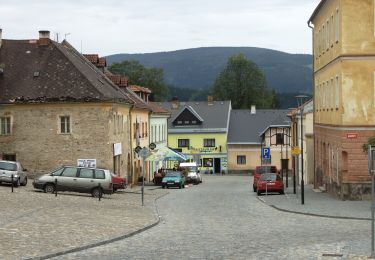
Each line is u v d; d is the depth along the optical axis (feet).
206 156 337.72
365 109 119.65
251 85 440.86
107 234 70.13
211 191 172.45
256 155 332.80
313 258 54.13
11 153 170.60
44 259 54.34
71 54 194.39
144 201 125.49
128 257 55.67
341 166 122.01
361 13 118.93
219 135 336.29
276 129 320.91
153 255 56.90
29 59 178.91
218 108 350.84
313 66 174.09
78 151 168.45
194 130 338.34
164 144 275.39
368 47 119.03
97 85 174.09
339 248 60.23
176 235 72.59
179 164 255.70
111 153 168.86
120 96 181.27
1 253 55.21
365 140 119.96
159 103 366.02
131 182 196.44
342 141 120.67
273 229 78.38
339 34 121.60
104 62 230.89
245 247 61.82
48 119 169.07
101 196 126.00
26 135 169.99
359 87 119.65
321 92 155.12
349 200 120.98
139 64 443.73
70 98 167.43
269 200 128.57
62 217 83.51
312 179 195.52
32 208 91.61
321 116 155.53
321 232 74.79
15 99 169.07
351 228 79.00
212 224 84.74
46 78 173.17
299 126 210.59
